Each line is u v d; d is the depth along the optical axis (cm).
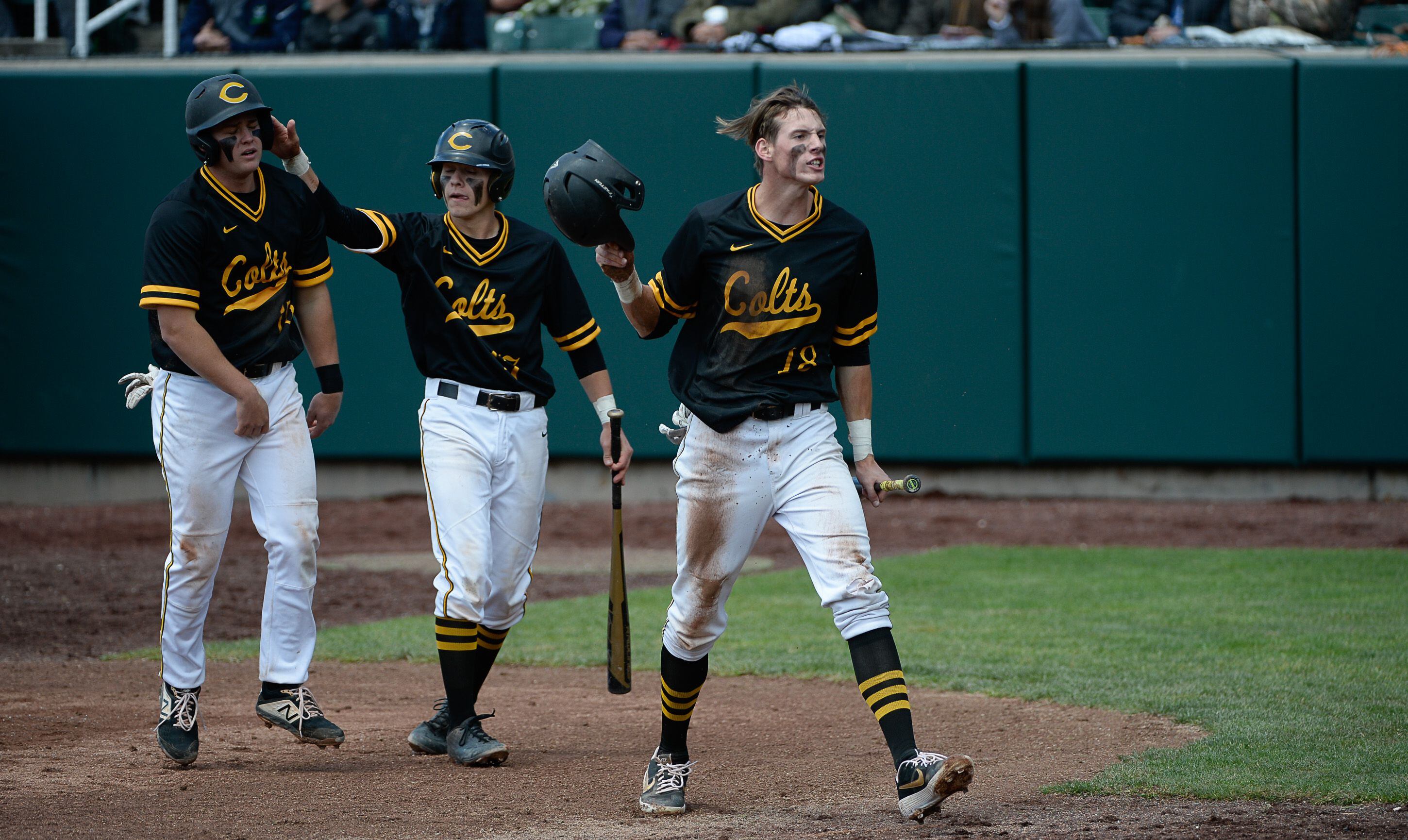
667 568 3862
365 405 5141
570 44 5553
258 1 5416
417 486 5244
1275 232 4881
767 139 1439
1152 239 4916
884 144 4978
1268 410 4909
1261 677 2244
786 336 1455
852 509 1446
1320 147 4834
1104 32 5506
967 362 4988
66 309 5178
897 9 5403
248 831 1380
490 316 1778
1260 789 1492
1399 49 4941
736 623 2980
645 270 5081
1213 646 2558
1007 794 1528
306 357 5150
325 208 1775
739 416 1442
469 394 1773
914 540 4291
